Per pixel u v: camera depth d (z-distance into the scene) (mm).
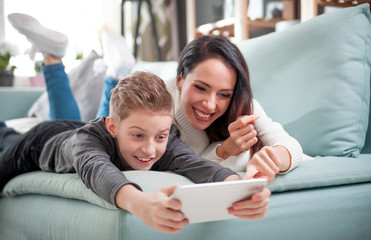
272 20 2207
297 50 1236
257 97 1319
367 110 1123
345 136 1068
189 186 535
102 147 837
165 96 814
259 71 1346
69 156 911
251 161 821
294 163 856
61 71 1543
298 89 1196
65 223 784
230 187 573
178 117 1112
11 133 1672
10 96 2244
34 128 1182
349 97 1090
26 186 989
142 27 3396
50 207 878
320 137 1106
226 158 1005
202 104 1004
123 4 3230
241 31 2299
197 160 866
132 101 784
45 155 1065
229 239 734
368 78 1123
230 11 2461
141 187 719
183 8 3447
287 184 815
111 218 674
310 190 854
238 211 632
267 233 766
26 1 3033
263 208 643
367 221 872
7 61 2604
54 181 897
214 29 2652
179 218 580
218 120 1128
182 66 1070
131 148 809
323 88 1126
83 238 718
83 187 788
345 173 881
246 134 913
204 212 610
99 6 3264
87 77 1958
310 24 1223
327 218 824
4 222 1069
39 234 878
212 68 979
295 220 792
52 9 3123
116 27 3346
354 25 1123
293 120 1182
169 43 3492
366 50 1126
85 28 3232
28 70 2990
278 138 949
